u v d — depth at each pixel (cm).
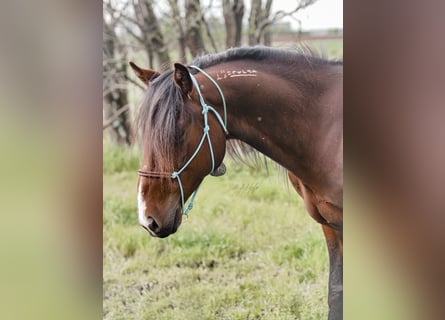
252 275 337
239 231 368
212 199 379
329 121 240
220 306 317
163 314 313
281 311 308
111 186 401
